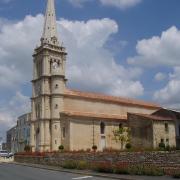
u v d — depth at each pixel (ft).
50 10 375.25
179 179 109.81
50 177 124.77
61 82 341.82
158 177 117.29
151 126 290.35
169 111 312.29
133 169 131.75
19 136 537.65
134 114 312.50
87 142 322.75
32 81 360.48
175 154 136.98
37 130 345.51
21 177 123.85
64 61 363.56
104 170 145.18
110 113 383.04
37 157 239.50
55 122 329.31
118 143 341.21
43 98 339.57
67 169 170.09
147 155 148.87
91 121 330.13
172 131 300.20
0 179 115.24
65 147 315.99
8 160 306.76
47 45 353.72
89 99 366.22
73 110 348.59
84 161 179.32
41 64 357.20
